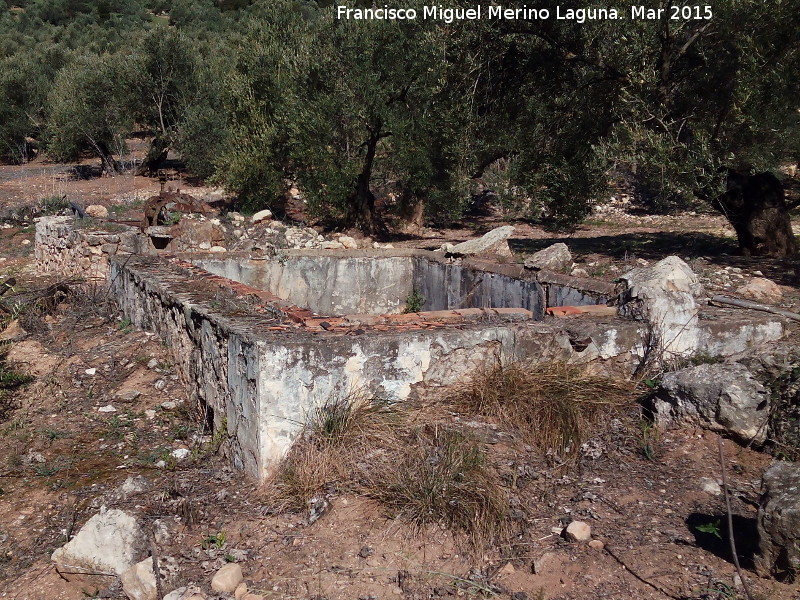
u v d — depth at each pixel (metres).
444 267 10.41
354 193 17.56
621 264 11.62
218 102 24.33
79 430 6.02
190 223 11.51
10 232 16.25
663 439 5.07
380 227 18.39
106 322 8.77
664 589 3.47
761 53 10.56
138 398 6.51
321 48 16.80
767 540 3.51
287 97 16.88
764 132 10.59
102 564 4.01
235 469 5.00
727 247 13.63
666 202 11.80
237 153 18.17
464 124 13.38
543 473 4.66
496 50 12.70
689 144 11.47
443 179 16.86
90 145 25.94
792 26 10.35
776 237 12.46
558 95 12.98
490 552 3.90
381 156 18.88
